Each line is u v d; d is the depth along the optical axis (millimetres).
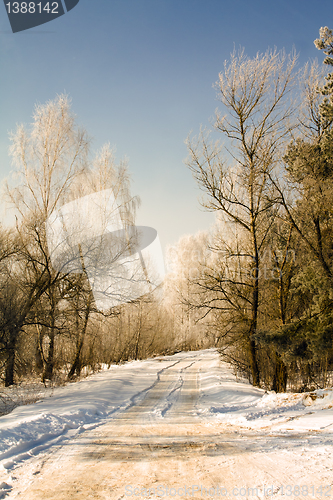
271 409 10289
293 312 19531
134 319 38469
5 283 18031
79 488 4176
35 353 20750
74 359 23594
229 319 19391
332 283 14172
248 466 4754
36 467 5078
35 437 6871
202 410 11961
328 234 16234
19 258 18875
